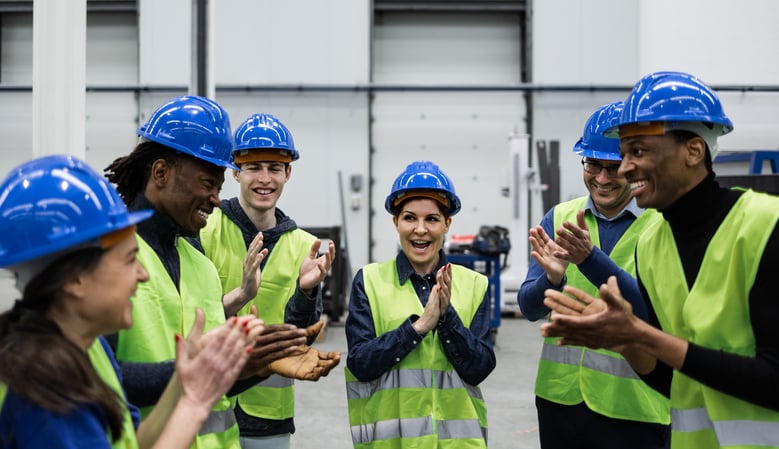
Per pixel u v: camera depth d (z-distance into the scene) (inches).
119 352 52.6
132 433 42.6
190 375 40.9
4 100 393.4
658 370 57.9
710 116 51.8
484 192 394.3
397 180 81.0
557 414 84.0
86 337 39.2
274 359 52.5
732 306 51.0
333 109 387.9
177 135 57.1
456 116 393.7
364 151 388.8
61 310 38.1
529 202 291.9
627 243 83.5
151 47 385.1
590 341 49.5
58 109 108.8
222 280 88.7
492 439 155.3
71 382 35.2
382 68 398.6
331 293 277.4
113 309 38.9
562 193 390.9
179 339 41.8
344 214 359.3
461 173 394.6
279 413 87.0
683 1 271.3
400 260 81.8
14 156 393.7
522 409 176.2
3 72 399.5
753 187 129.3
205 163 57.9
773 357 47.9
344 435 156.6
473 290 81.7
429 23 398.0
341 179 379.9
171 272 58.3
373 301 80.0
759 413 50.6
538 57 388.2
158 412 43.8
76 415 35.3
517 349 243.1
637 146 53.3
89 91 389.4
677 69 273.9
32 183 38.0
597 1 384.8
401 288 80.3
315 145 388.8
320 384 198.1
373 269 82.5
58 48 108.4
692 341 53.9
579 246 70.3
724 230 52.2
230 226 90.4
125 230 39.4
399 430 76.3
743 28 264.8
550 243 76.8
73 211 37.6
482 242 246.4
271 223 92.8
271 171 89.3
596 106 388.8
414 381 76.3
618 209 86.0
